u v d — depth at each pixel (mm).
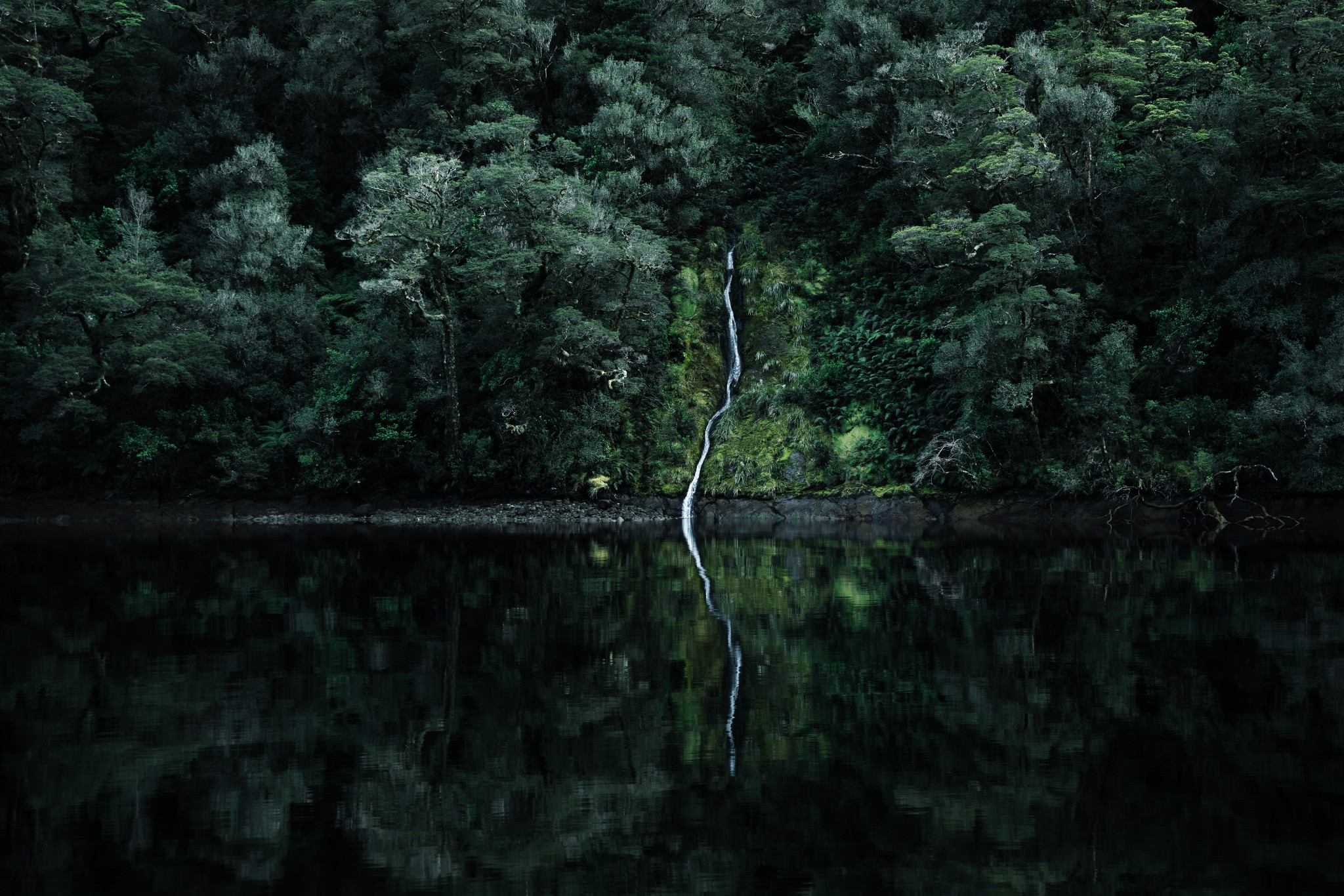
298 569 24625
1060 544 30703
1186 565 23297
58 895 5621
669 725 9398
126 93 61219
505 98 56844
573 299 44812
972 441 40781
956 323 38719
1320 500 37875
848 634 14234
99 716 9922
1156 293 42281
